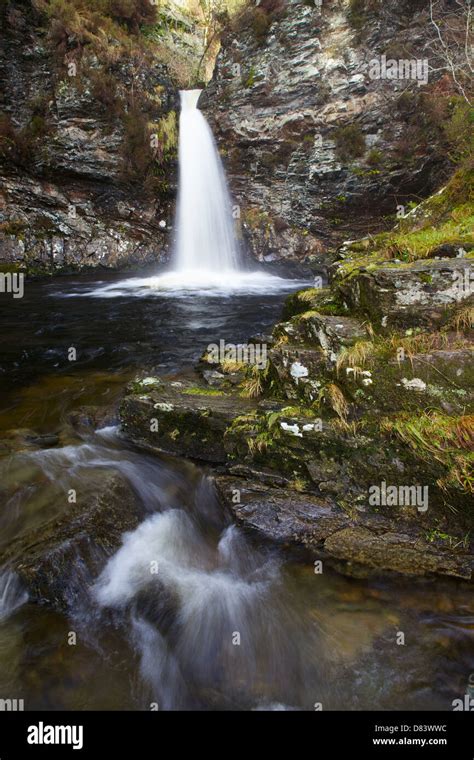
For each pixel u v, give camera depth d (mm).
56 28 15609
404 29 14945
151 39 19562
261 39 17094
